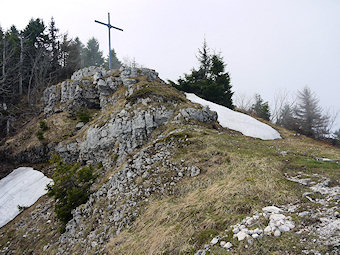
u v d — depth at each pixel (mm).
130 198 10820
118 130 19375
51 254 11094
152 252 6926
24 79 42156
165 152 13398
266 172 9516
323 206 6102
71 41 52750
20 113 34406
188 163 11609
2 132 30984
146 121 18719
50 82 43500
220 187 8969
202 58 38031
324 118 42938
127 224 9383
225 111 24922
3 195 20484
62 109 30031
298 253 4508
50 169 22984
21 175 23188
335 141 30844
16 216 17906
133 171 12742
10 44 42156
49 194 13734
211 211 7723
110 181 13281
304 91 46219
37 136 25688
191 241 6578
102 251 8664
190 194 9477
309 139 22141
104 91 27641
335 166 9562
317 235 4836
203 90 31875
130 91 23531
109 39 31766
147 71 28641
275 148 14219
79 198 13664
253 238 5367
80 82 30500
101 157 20266
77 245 10211
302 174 9180
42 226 14805
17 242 14211
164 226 7977
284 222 5652
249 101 54438
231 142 14297
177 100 21359
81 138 23391
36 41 48938
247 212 7047
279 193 7578
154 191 10594
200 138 14406
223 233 6184
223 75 33438
